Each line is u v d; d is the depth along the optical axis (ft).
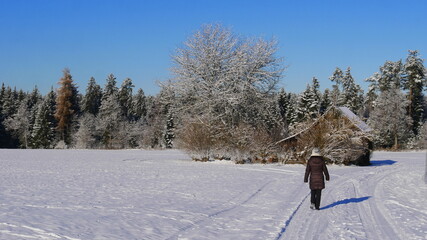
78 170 86.17
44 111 274.98
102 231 27.30
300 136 114.32
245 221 32.35
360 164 116.57
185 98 131.54
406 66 256.93
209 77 130.11
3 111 314.55
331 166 110.83
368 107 294.66
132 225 29.63
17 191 48.67
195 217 33.53
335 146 111.24
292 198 46.32
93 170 86.69
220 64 129.59
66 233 26.21
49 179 65.21
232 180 67.21
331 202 43.91
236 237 26.78
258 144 113.70
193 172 83.71
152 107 329.31
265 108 129.08
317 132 111.65
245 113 126.62
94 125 273.54
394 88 248.11
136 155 167.43
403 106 242.58
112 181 63.21
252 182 64.28
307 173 39.27
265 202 43.01
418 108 256.32
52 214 32.96
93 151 211.00
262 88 128.88
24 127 287.48
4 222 28.89
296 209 38.78
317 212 37.37
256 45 128.98
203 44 130.72
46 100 288.71
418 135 239.50
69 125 271.69
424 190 56.03
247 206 40.22
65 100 266.36
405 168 102.63
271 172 86.02
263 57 127.03
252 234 27.71
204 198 45.27
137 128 281.54
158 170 88.74
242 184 60.95
